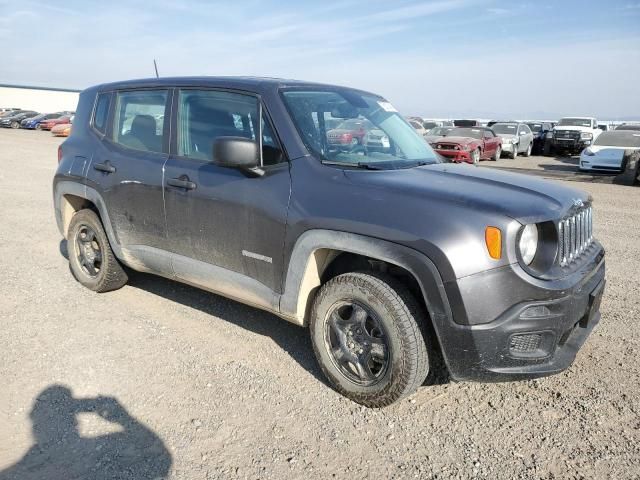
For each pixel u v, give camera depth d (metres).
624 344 4.02
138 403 3.13
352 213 2.99
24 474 2.52
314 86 3.94
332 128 3.63
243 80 3.78
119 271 4.75
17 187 11.19
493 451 2.79
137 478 2.52
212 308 4.61
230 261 3.62
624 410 3.16
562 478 2.59
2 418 2.95
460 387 3.42
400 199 2.94
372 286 2.98
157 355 3.73
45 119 43.72
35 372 3.44
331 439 2.86
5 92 70.31
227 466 2.62
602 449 2.81
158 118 4.17
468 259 2.70
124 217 4.31
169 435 2.85
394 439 2.87
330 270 3.44
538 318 2.77
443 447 2.82
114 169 4.34
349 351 3.16
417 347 2.92
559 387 3.42
